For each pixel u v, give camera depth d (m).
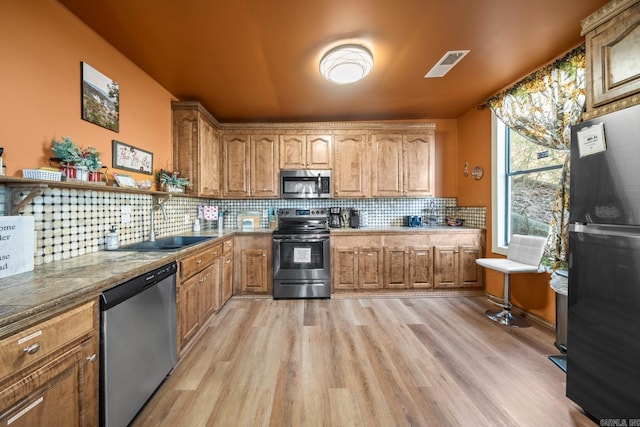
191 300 2.05
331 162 3.48
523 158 2.74
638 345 1.14
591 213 1.33
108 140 1.88
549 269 2.28
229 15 1.62
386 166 3.48
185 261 1.94
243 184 3.44
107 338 1.14
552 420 1.37
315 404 1.48
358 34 1.83
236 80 2.46
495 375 1.73
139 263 1.44
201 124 2.85
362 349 2.05
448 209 3.79
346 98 2.93
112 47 1.91
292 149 3.47
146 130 2.32
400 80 2.52
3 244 1.14
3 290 0.98
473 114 3.36
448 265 3.25
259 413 1.42
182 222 3.04
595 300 1.31
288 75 2.38
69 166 1.43
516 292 2.76
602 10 1.39
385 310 2.83
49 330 0.88
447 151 3.76
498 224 3.00
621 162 1.19
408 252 3.25
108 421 1.13
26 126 1.32
